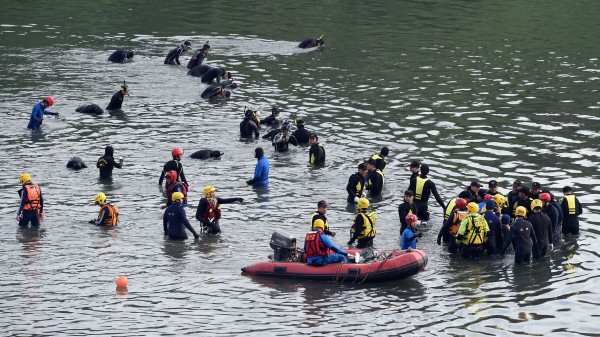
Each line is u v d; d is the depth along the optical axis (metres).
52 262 69.50
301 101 123.19
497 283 67.44
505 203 77.38
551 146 103.38
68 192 86.00
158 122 112.31
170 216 74.81
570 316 62.12
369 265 66.62
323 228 68.00
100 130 108.12
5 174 90.69
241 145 103.50
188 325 59.81
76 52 150.38
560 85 134.75
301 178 91.88
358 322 60.59
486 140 105.62
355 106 120.81
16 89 125.94
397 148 102.25
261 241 74.69
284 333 58.84
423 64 146.75
